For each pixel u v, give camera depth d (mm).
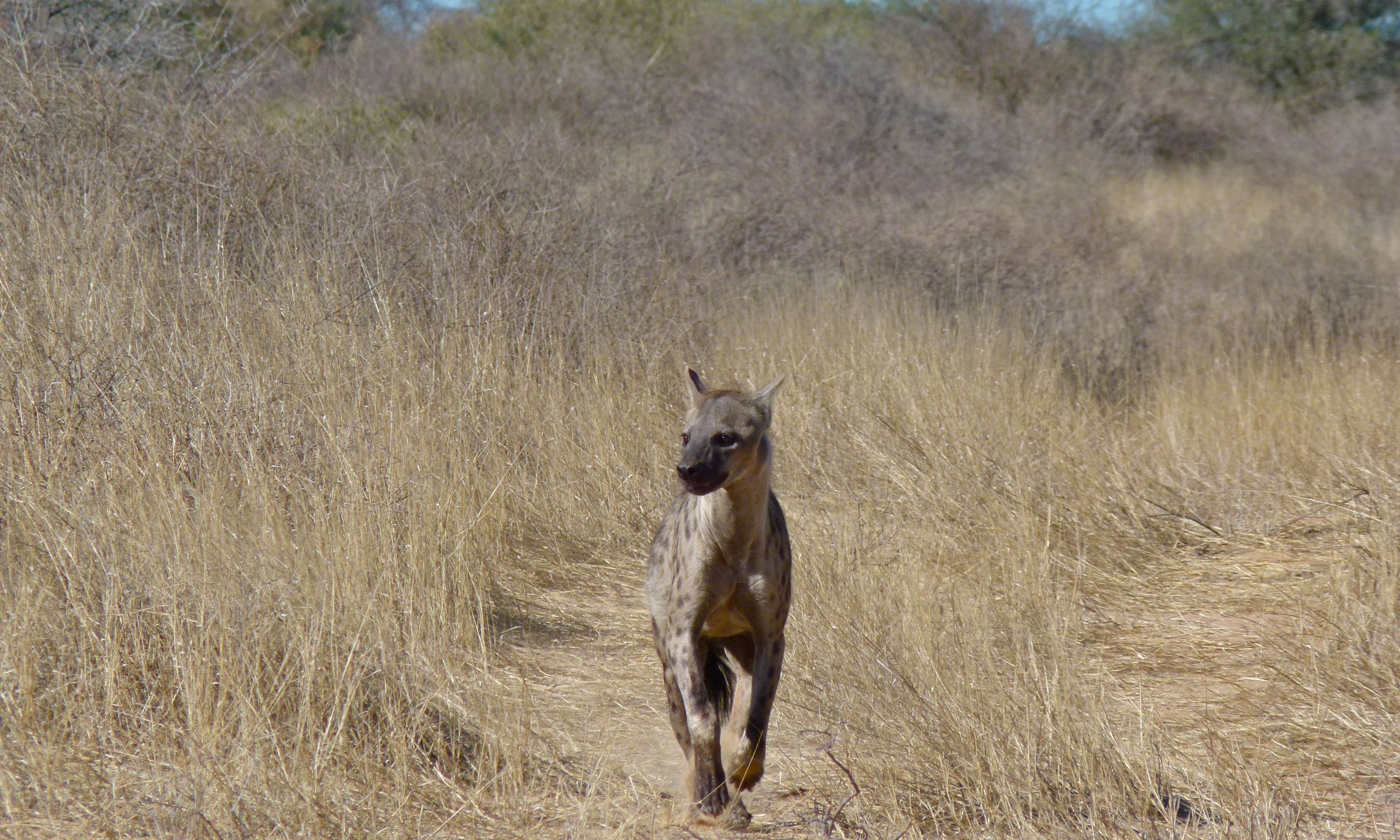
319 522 16906
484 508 21078
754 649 14086
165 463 17016
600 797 14109
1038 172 55531
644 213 34688
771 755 15672
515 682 17422
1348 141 70000
